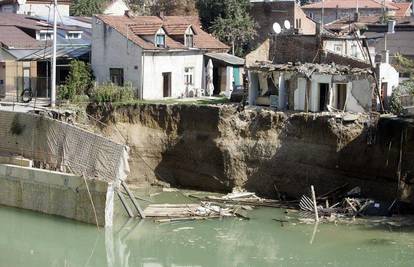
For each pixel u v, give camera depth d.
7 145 51.25
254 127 51.66
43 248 39.88
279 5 83.94
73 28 74.31
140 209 44.69
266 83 57.16
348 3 111.56
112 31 62.53
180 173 53.31
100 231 42.34
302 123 50.06
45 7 89.62
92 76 63.47
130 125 55.06
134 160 54.12
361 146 48.31
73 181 44.00
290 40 60.72
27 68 65.56
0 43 66.00
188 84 66.19
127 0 102.62
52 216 45.06
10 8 89.12
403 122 47.16
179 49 64.19
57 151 48.06
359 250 38.94
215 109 52.34
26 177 46.31
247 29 83.19
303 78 54.28
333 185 49.06
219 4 84.56
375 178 48.06
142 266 37.41
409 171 46.81
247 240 40.84
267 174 50.78
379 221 44.06
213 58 68.06
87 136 46.41
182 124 53.50
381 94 54.47
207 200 49.03
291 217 45.12
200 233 42.09
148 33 62.94
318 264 36.94
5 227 43.12
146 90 61.78
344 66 55.28
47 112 53.66
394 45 76.12
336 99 53.88
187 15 89.06
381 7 108.81
